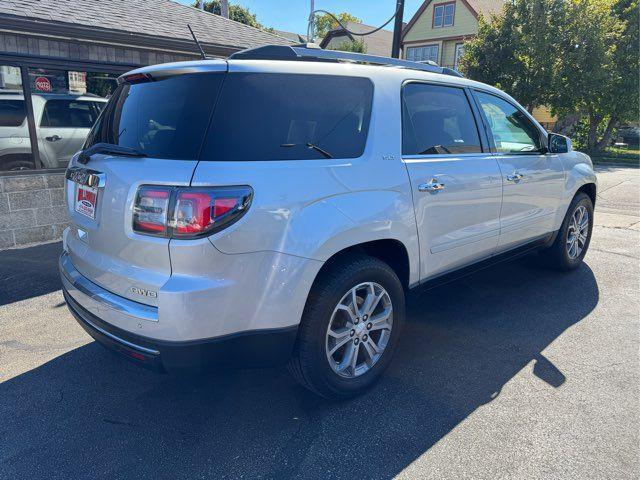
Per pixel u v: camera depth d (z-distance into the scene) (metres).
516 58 21.92
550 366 3.31
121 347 2.47
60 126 6.73
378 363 3.01
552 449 2.51
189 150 2.34
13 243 6.35
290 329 2.51
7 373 3.29
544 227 4.52
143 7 8.64
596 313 4.16
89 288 2.64
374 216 2.77
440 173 3.23
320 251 2.52
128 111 2.73
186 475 2.36
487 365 3.33
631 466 2.38
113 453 2.52
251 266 2.35
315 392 2.83
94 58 7.01
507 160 3.91
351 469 2.38
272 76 2.60
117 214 2.41
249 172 2.35
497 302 4.40
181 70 2.53
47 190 6.53
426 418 2.77
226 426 2.72
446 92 3.54
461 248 3.54
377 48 35.81
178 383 3.16
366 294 2.89
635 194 11.13
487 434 2.62
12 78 6.23
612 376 3.18
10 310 4.34
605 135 24.50
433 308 4.28
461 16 29.86
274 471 2.38
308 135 2.64
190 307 2.22
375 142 2.91
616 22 21.72
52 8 6.79
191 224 2.20
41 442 2.61
